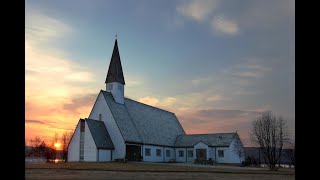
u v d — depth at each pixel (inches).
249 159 2778.1
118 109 2529.5
